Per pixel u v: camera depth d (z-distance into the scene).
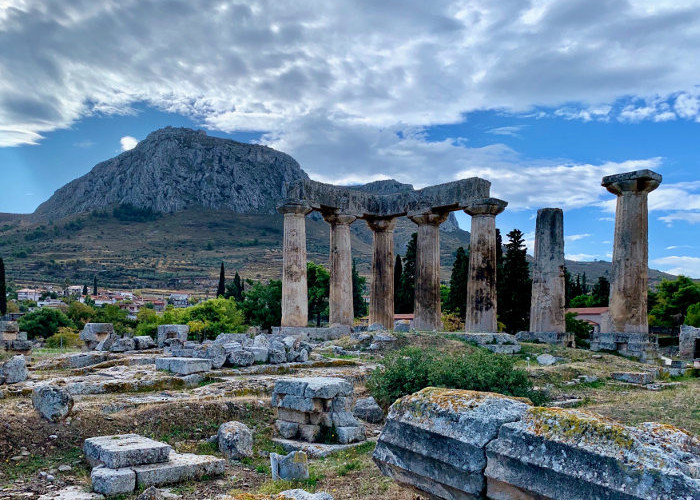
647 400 18.84
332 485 10.77
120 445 11.32
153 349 30.23
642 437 6.27
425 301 35.22
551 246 31.84
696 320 63.81
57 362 24.95
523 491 6.39
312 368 23.67
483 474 6.78
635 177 28.94
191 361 20.92
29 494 9.81
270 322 62.69
